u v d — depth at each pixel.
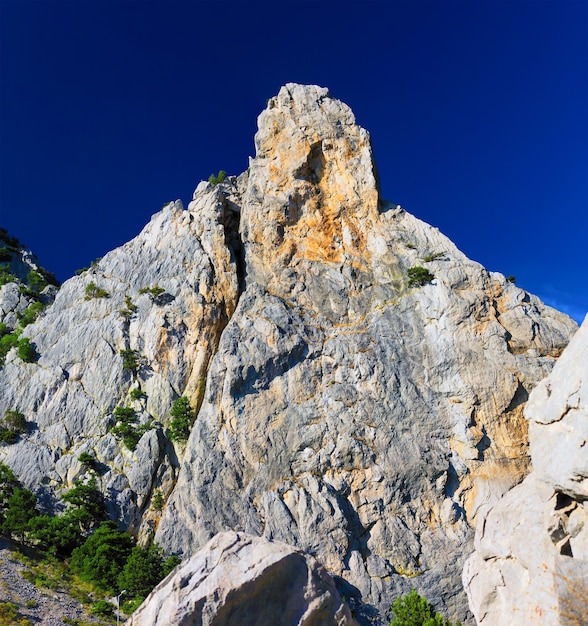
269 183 96.38
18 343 95.19
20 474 75.62
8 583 51.34
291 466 70.75
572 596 14.92
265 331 80.31
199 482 70.31
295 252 90.06
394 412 73.25
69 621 46.50
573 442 15.77
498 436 70.94
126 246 104.06
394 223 91.75
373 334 80.06
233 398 75.88
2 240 143.38
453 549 63.38
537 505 17.19
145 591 56.47
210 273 90.06
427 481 68.44
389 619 58.28
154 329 86.88
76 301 98.44
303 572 26.52
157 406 81.38
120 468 75.62
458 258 85.88
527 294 82.75
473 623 58.41
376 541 64.25
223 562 25.92
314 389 76.06
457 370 74.88
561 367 17.12
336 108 101.38
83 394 84.81
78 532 65.94
